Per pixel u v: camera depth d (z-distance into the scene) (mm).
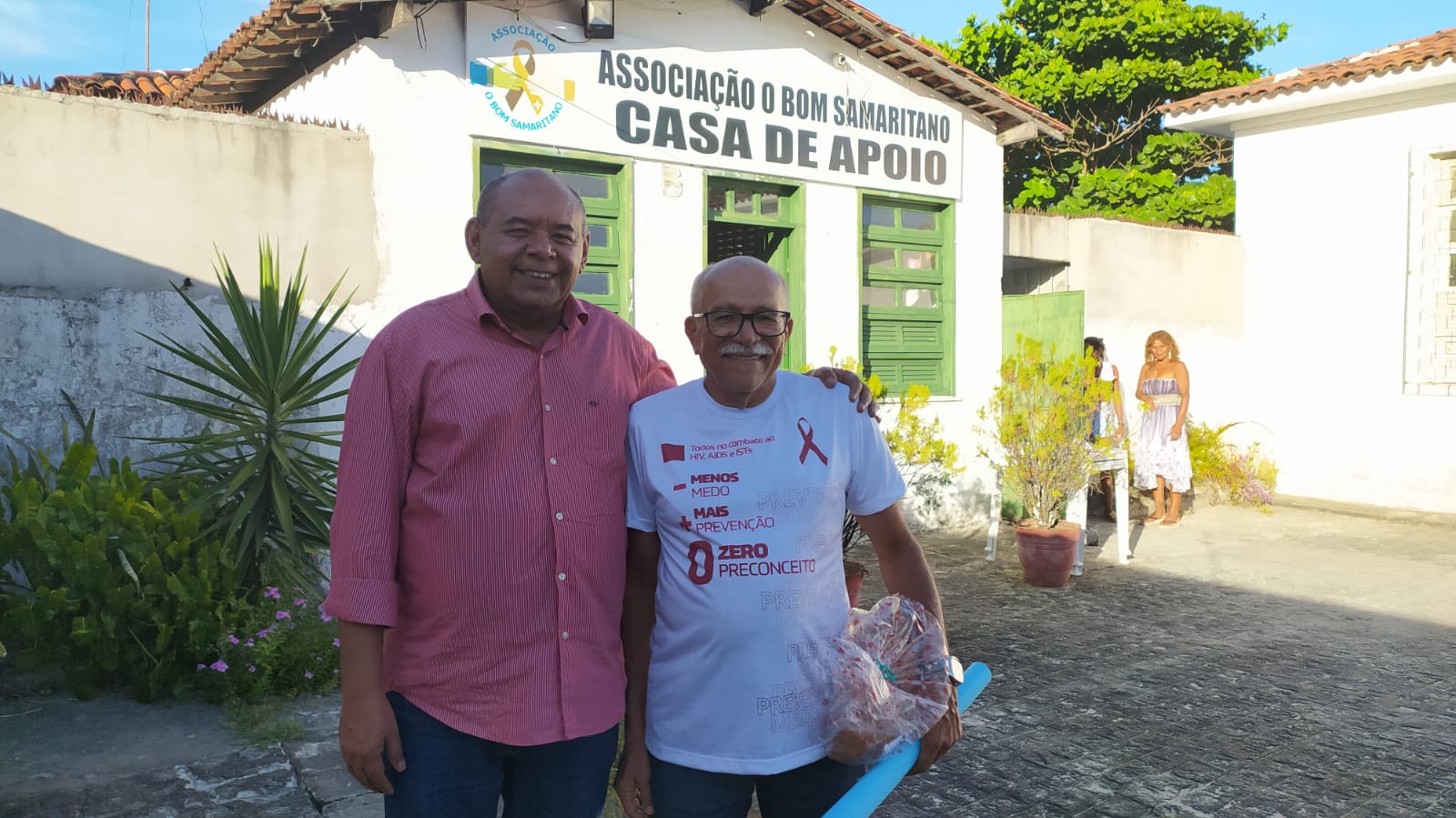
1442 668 4781
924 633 1995
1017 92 16828
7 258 4523
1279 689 4469
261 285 4598
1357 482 9969
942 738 1972
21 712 3871
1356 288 9891
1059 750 3777
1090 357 6895
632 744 2037
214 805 3133
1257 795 3398
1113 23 16344
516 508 1872
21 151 4539
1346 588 6402
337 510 1851
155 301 4902
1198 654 4984
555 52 6129
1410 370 9547
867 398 2033
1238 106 10172
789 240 7469
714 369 1891
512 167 6195
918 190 8078
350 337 4699
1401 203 9523
